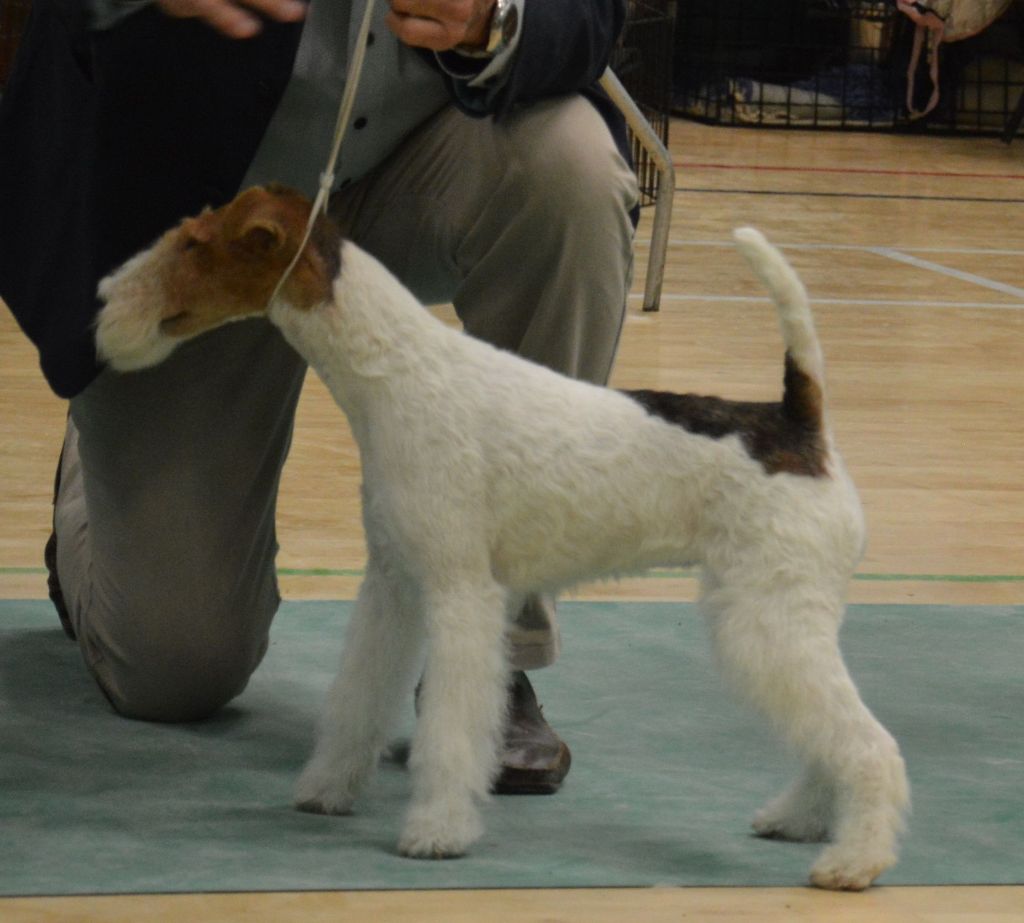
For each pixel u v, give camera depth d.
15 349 7.86
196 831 2.94
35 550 4.92
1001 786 3.30
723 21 19.06
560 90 3.31
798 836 2.98
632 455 2.79
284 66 3.07
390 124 3.40
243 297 2.72
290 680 3.97
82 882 2.66
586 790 3.24
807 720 2.72
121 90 3.04
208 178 3.13
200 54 3.03
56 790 3.15
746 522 2.75
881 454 6.37
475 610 2.77
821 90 19.05
